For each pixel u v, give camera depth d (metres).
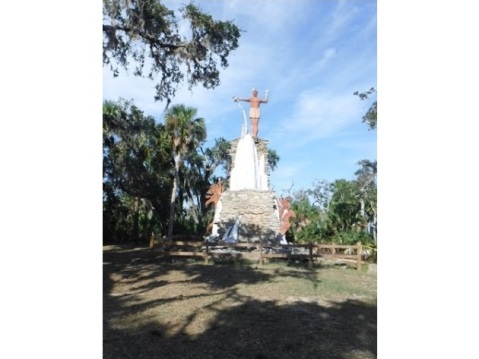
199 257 14.50
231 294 8.22
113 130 21.34
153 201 26.05
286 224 17.95
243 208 17.48
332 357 4.82
